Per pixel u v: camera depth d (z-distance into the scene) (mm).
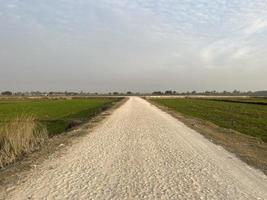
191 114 40156
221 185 7891
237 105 67000
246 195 7113
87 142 14797
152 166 9969
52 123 28125
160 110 42844
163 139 15945
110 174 8945
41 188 7574
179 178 8555
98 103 74688
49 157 11250
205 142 15133
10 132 12930
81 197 6941
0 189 7484
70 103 74562
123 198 6887
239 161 10750
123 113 35500
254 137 18688
